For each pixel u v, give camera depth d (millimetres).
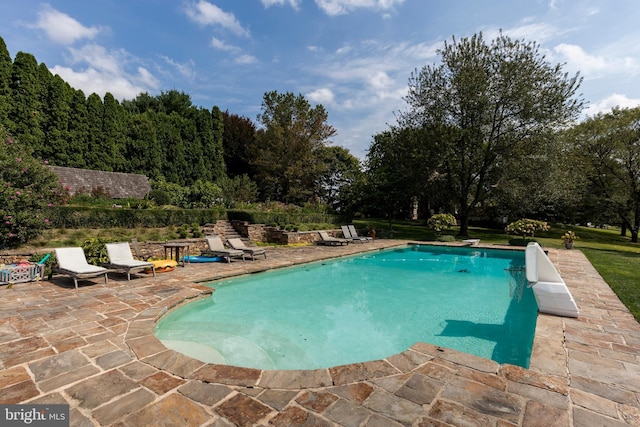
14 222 8844
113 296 5988
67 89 24062
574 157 23844
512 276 10180
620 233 31609
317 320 6070
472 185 22250
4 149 9273
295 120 30578
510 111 18688
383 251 14859
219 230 15469
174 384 3045
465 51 18953
